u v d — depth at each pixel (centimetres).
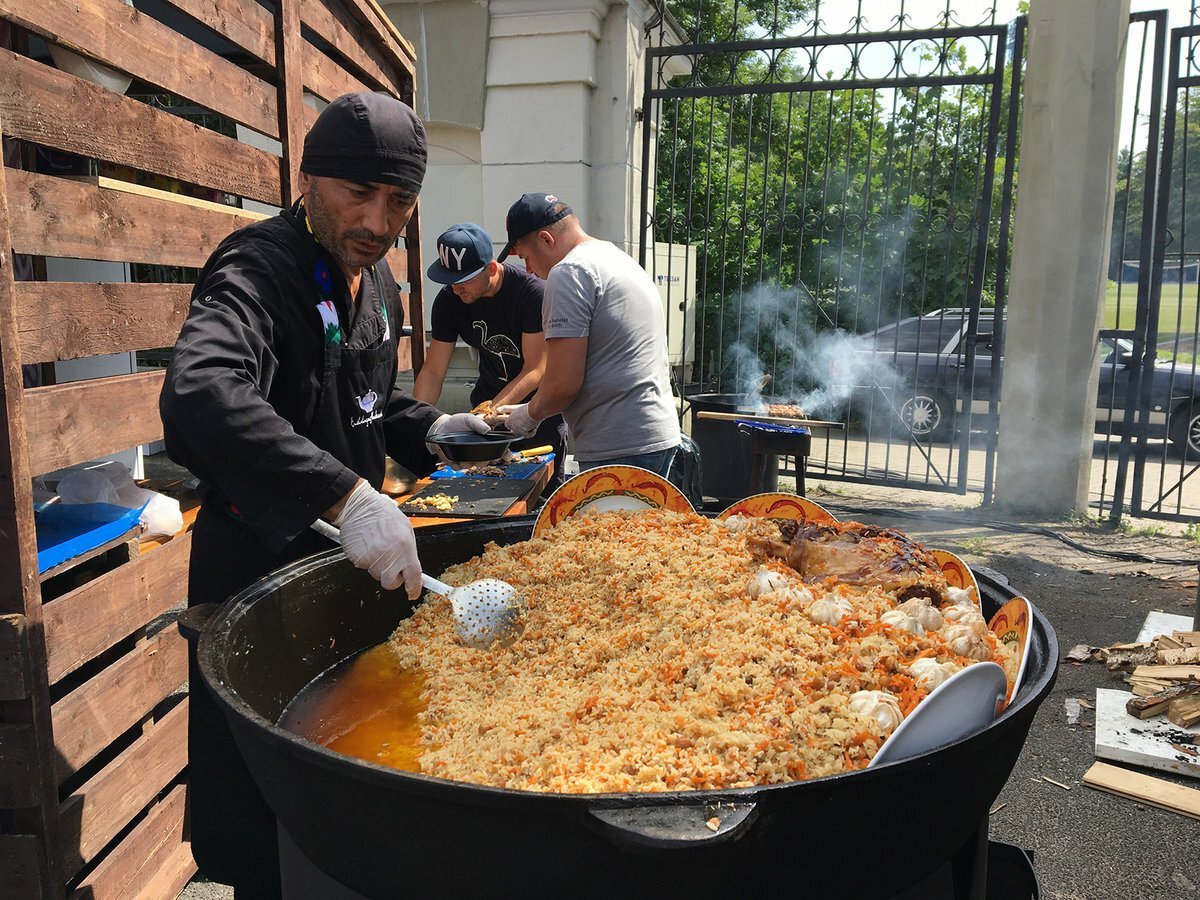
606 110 711
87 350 180
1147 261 587
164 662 214
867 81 622
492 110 706
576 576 180
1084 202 589
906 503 688
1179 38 546
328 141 162
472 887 104
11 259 148
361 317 192
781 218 674
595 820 90
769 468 577
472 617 170
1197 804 275
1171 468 859
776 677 132
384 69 411
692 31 975
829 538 176
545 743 129
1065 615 441
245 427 143
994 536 586
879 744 117
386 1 688
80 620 177
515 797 93
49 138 165
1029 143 606
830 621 149
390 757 141
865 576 166
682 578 166
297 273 172
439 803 97
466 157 729
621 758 118
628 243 738
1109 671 371
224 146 241
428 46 693
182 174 218
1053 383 622
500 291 425
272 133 273
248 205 531
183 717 225
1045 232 606
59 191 171
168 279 519
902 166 1060
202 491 186
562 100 693
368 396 198
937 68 625
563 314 333
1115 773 292
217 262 171
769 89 639
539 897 102
